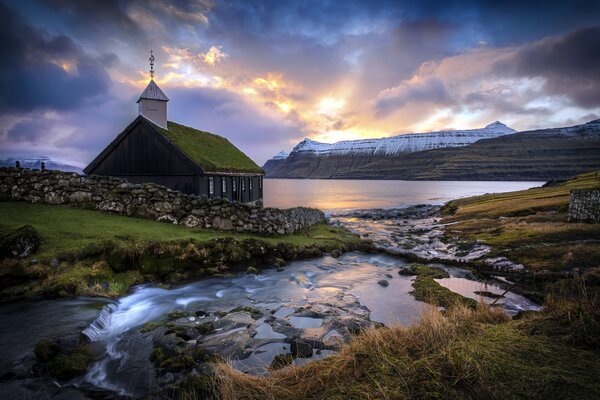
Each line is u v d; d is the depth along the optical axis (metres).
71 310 10.62
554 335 5.89
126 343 9.23
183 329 9.77
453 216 41.84
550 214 30.23
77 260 13.49
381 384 4.67
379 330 6.57
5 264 12.10
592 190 24.64
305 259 20.62
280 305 12.65
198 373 7.49
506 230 26.58
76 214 18.08
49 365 7.71
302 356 8.40
